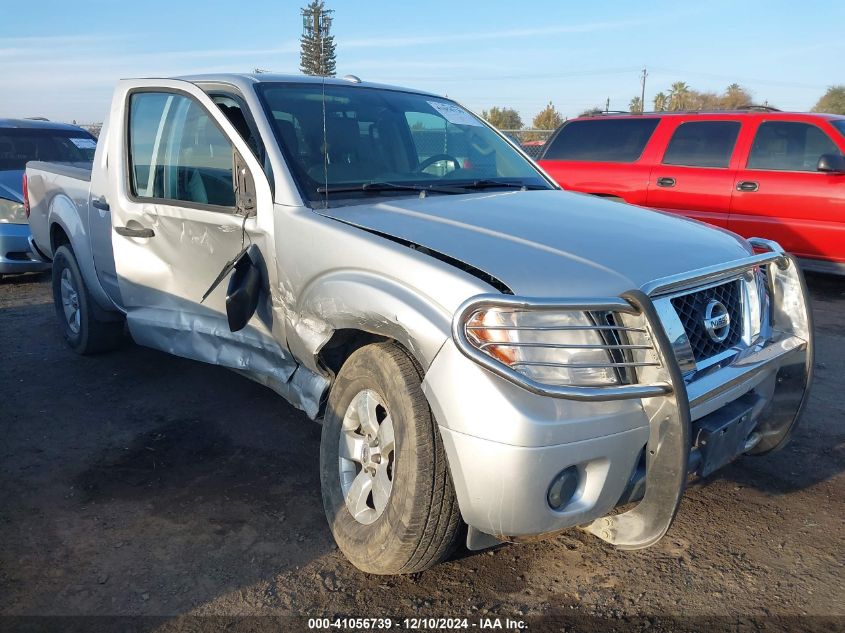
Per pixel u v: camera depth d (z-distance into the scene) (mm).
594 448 2270
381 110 3941
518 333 2285
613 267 2521
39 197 5500
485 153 4184
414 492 2490
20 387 4848
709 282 2732
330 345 3014
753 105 8508
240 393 4727
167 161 3869
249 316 3266
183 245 3729
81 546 3047
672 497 2330
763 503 3391
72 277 5188
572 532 3172
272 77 3783
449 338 2352
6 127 8664
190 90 3773
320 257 2926
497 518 2277
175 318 3922
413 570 2680
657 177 8586
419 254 2584
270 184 3250
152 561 2951
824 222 7434
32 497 3439
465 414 2271
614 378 2340
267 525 3211
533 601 2721
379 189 3393
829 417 4371
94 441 4039
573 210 3238
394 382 2596
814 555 2990
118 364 5270
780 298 3186
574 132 9477
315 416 3162
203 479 3619
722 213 8133
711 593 2758
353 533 2826
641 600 2723
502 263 2471
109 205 4273
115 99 4336
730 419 2652
